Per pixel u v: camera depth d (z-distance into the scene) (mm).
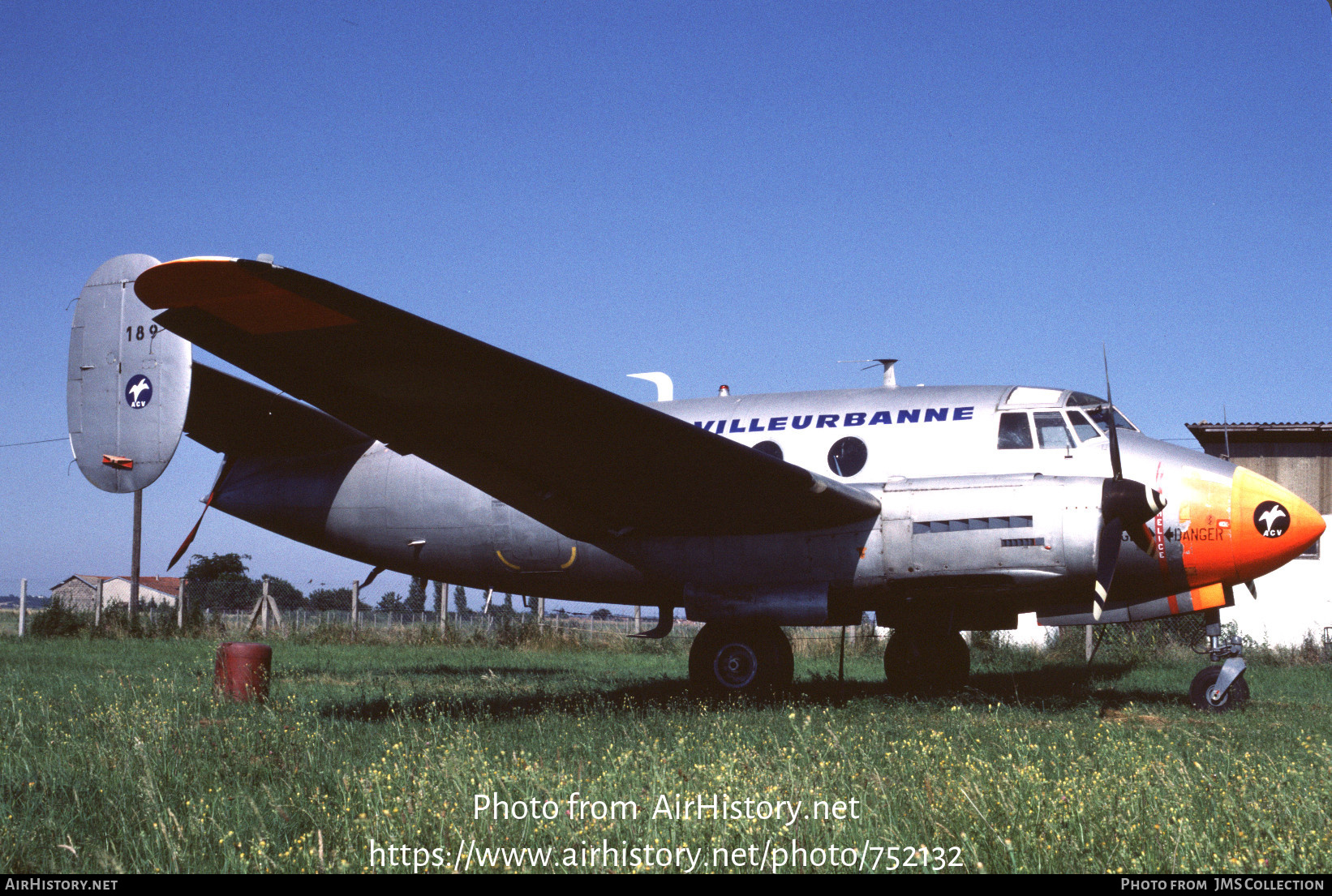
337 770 5742
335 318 7270
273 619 23828
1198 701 9703
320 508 12609
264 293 6953
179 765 5879
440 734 7070
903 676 11523
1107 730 7457
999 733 7129
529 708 9094
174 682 10445
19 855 4133
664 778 5285
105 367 12133
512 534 11547
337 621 23672
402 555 12305
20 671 12680
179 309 7230
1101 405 10258
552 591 11906
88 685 10453
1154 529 9820
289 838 4496
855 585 9500
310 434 12672
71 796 5172
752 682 9945
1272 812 4520
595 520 10344
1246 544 9648
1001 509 9062
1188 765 5816
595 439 8773
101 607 24625
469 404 8547
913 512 9359
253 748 6555
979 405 10336
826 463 10430
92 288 12344
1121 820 4375
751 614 9742
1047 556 8883
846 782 5258
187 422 12562
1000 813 4512
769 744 6707
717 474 8938
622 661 17641
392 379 8250
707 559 10016
